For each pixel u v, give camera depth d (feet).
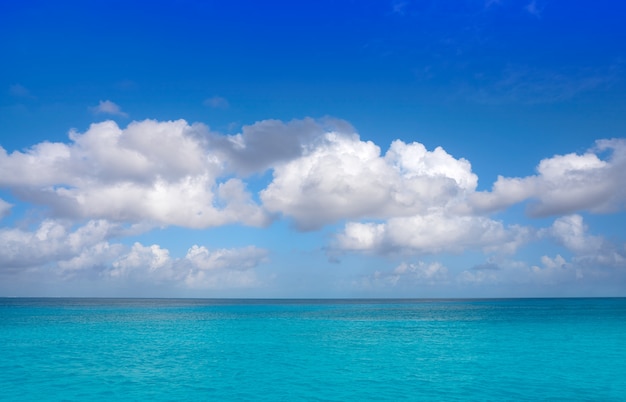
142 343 137.90
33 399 72.28
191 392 75.92
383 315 301.43
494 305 566.36
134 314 314.14
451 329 183.42
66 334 164.96
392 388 78.07
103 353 117.08
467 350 121.08
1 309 411.95
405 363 101.50
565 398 71.31
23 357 111.04
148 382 83.10
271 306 542.57
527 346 128.57
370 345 132.46
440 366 97.60
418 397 72.33
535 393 74.33
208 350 122.42
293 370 93.86
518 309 399.03
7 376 88.53
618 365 97.76
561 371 91.50
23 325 207.10
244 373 90.89
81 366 98.58
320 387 79.00
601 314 292.61
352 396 73.20
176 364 101.04
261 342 140.46
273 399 71.61
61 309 412.16
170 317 273.95
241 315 302.66
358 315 300.81
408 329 185.78
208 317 275.18
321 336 158.30
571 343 134.51
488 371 91.91
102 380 84.79
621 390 75.97
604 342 136.46
